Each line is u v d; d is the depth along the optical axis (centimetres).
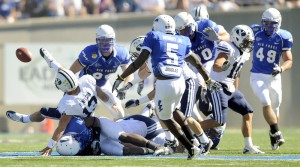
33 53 5616
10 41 5844
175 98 2756
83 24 5881
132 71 2800
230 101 3222
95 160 2805
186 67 3133
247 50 3145
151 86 5469
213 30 3219
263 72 3562
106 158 2895
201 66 2823
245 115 3228
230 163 2683
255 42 3572
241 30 3109
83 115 3073
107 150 3073
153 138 3231
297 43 5700
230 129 5697
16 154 3198
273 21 3500
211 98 3198
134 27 5891
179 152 3169
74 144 3027
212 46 3441
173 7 6469
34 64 5616
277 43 3550
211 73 3181
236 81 3316
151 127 3216
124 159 2844
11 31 5841
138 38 3394
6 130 5703
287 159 2862
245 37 3106
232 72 3155
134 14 5903
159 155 3028
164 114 2761
